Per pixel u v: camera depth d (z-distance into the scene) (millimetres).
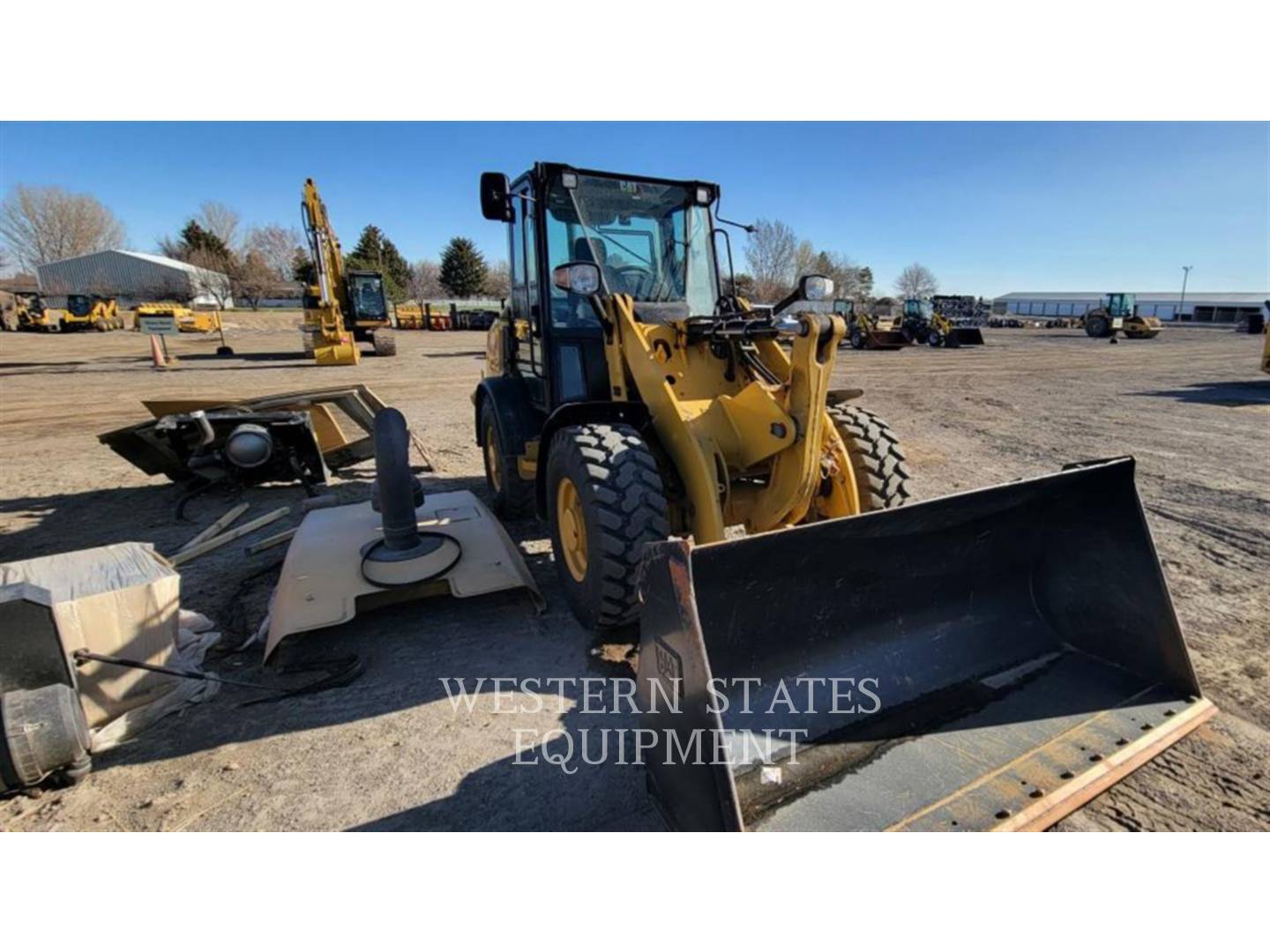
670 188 4355
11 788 2336
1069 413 10898
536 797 2361
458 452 8070
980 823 2074
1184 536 4867
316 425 6820
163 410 5906
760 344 3541
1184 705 2564
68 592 2703
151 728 2746
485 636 3459
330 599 3264
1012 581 3066
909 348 27875
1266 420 10109
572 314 4188
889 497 3428
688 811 1956
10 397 12789
